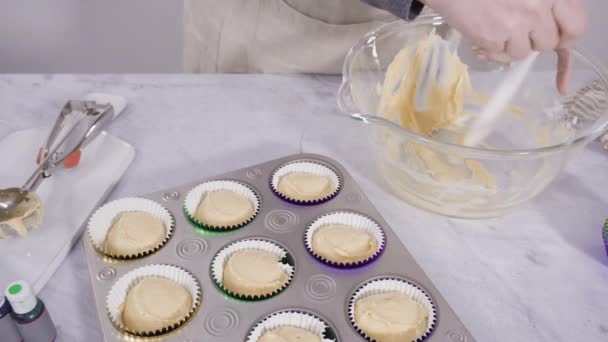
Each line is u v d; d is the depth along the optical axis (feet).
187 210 2.30
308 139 2.90
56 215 2.37
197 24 3.62
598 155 2.88
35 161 2.67
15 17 5.33
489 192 2.35
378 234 2.24
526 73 2.64
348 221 2.32
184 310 1.94
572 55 2.45
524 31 2.10
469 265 2.27
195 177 2.62
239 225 2.25
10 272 2.13
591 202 2.61
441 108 2.89
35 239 2.26
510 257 2.32
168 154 2.75
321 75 3.43
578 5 2.13
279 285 2.05
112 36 5.58
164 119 2.98
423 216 2.50
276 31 3.29
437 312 1.95
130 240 2.13
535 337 2.00
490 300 2.13
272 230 2.27
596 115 2.45
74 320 2.01
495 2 2.04
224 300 2.00
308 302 2.00
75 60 5.74
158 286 1.98
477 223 2.48
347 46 3.26
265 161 2.73
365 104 2.53
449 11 2.13
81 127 2.74
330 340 1.88
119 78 3.27
